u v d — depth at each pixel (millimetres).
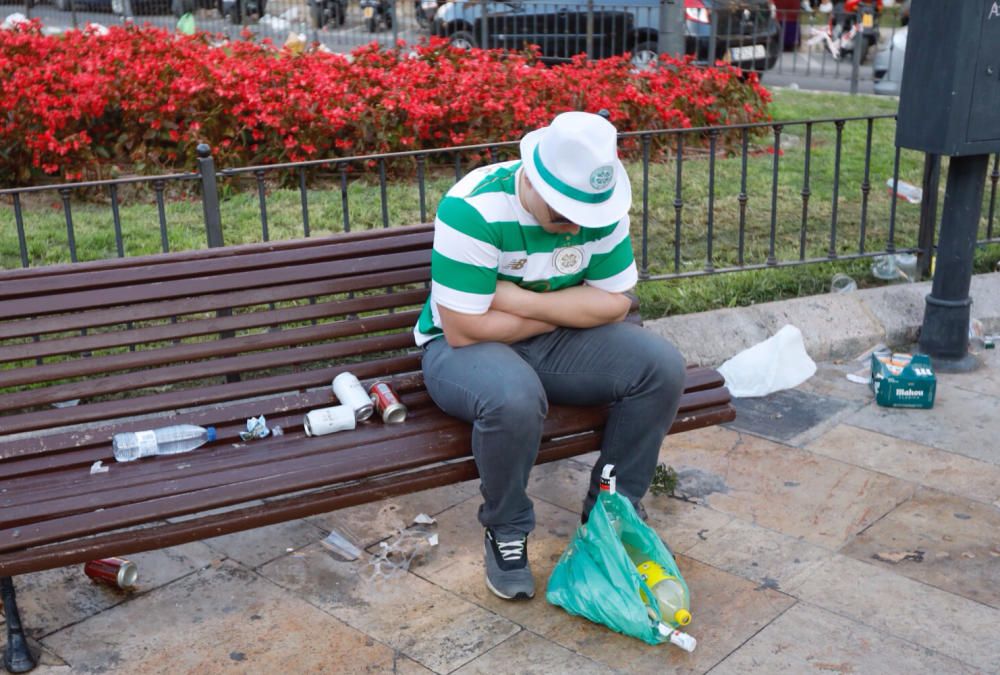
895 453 4000
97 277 3299
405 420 3197
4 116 7027
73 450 3033
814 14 15242
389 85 7496
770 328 4844
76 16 14680
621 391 3104
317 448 3008
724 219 6590
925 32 4297
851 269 5715
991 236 5867
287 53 8344
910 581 3197
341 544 3439
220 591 3201
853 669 2812
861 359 4895
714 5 11008
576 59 8469
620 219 3107
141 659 2895
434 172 7555
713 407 3357
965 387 4582
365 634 2994
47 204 6934
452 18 11688
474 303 2986
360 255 3555
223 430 3166
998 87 4301
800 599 3117
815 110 10469
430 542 3441
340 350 3443
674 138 8289
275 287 3443
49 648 2939
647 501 3672
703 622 3020
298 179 7227
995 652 2873
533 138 2955
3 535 2604
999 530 3477
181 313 3346
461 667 2848
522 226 2971
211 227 3984
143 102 7168
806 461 3947
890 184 7414
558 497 3721
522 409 2885
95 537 2697
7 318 3188
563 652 2902
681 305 5145
